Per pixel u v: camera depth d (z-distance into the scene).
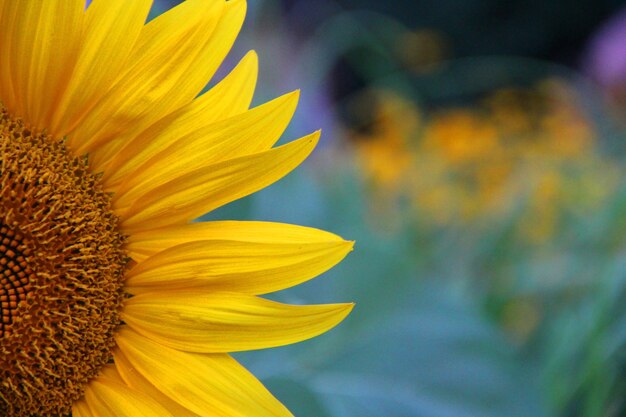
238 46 0.75
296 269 0.45
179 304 0.46
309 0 1.74
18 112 0.46
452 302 0.57
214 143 0.45
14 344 0.46
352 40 0.83
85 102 0.45
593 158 0.94
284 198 0.60
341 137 0.98
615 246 0.63
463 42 2.49
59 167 0.46
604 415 0.52
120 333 0.46
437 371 0.56
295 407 0.54
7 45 0.45
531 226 0.74
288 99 0.45
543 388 0.55
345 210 0.61
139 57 0.45
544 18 2.44
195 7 0.45
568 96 1.10
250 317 0.45
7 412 0.46
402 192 0.91
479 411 0.55
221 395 0.45
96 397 0.46
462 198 0.92
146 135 0.45
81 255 0.46
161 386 0.45
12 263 0.46
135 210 0.46
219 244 0.45
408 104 0.96
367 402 0.55
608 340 0.54
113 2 0.45
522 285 0.65
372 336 0.56
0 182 0.46
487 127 1.10
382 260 0.58
